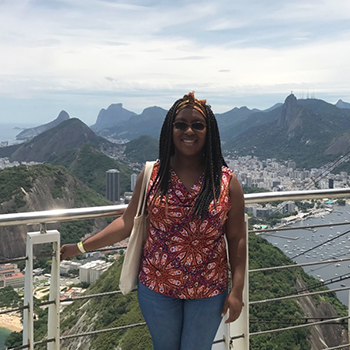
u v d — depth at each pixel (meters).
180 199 1.40
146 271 1.46
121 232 1.54
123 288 1.52
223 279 1.47
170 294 1.42
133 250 1.49
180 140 1.42
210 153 1.43
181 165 1.46
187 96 1.44
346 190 2.07
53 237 1.54
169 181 1.42
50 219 1.54
